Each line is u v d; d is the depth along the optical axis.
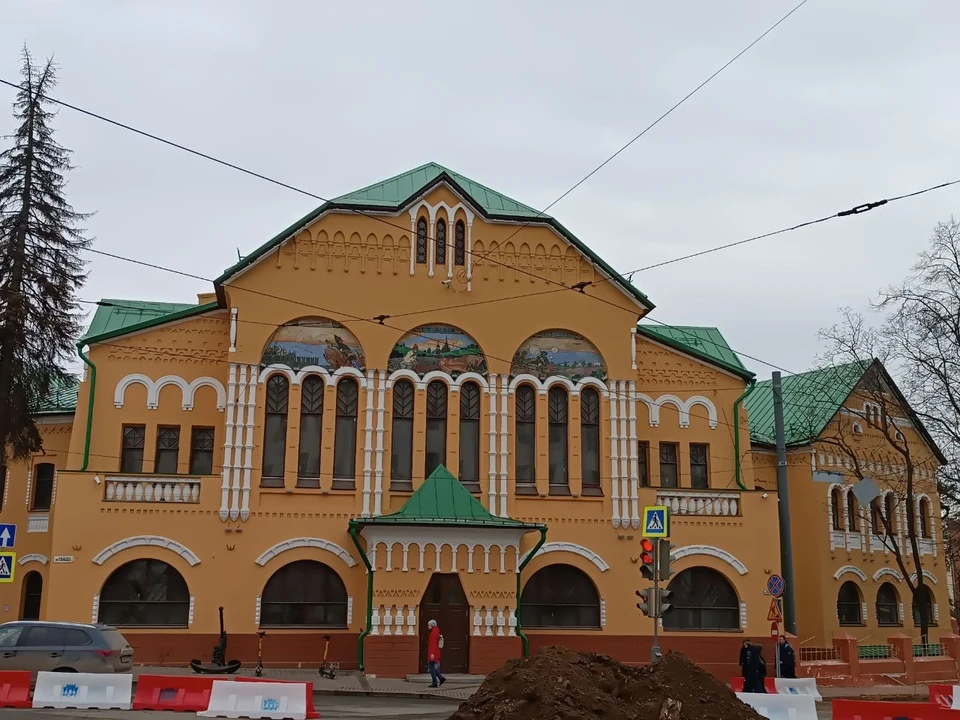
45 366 32.22
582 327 34.25
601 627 32.28
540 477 32.94
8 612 35.44
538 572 32.53
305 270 32.75
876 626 42.34
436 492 30.75
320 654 30.45
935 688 25.08
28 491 36.59
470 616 29.92
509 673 15.21
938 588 45.94
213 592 30.23
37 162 32.09
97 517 30.05
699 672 15.85
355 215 33.34
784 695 20.67
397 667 29.23
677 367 36.25
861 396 42.97
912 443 46.22
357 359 32.62
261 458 31.38
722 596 33.56
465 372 33.22
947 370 37.66
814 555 40.84
